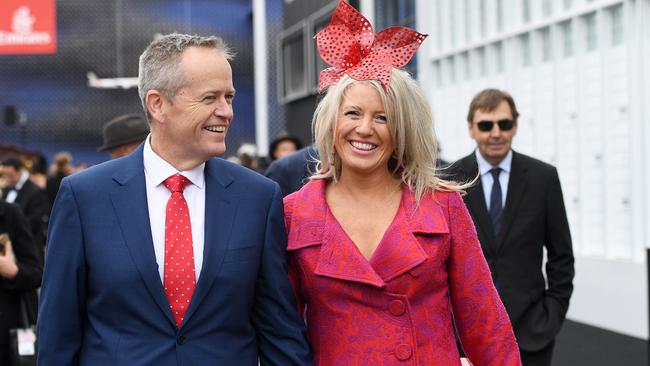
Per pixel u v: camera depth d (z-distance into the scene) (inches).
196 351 97.1
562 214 165.8
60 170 531.5
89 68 1166.3
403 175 106.3
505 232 162.7
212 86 98.5
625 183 305.4
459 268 104.3
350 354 100.2
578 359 266.2
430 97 455.8
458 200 105.4
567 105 341.1
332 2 707.4
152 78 99.5
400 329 99.8
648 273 262.4
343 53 105.3
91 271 98.3
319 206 105.5
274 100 982.4
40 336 98.7
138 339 96.7
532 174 165.5
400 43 104.9
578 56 329.4
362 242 104.1
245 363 100.7
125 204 99.8
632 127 295.1
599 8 312.8
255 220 102.9
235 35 1147.3
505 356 104.3
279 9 984.3
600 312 318.0
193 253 99.7
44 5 1007.6
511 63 375.6
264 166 431.8
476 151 172.7
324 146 106.0
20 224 179.5
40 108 1165.7
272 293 102.7
